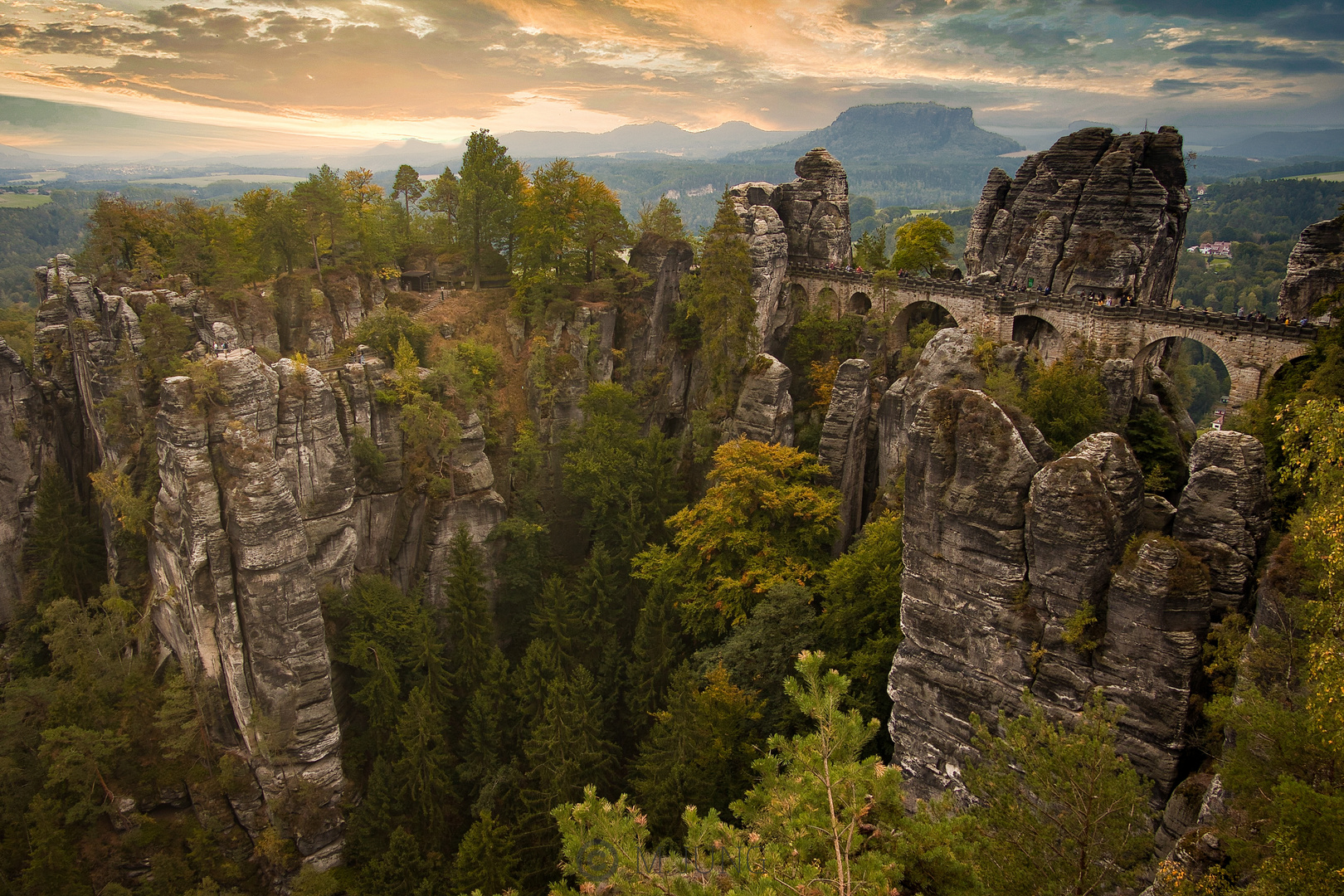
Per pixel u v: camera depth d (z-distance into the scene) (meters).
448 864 56.72
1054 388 63.50
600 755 56.94
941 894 26.20
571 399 86.81
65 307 91.50
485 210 94.12
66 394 90.06
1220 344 69.94
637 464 80.44
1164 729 38.69
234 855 64.44
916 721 48.12
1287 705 30.72
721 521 67.56
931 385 65.62
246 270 84.19
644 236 96.62
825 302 97.50
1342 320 58.69
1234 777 25.30
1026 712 42.81
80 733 63.16
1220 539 39.19
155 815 65.94
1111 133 86.56
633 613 74.62
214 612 64.19
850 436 73.81
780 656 58.25
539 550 80.81
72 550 79.44
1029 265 86.25
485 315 92.12
